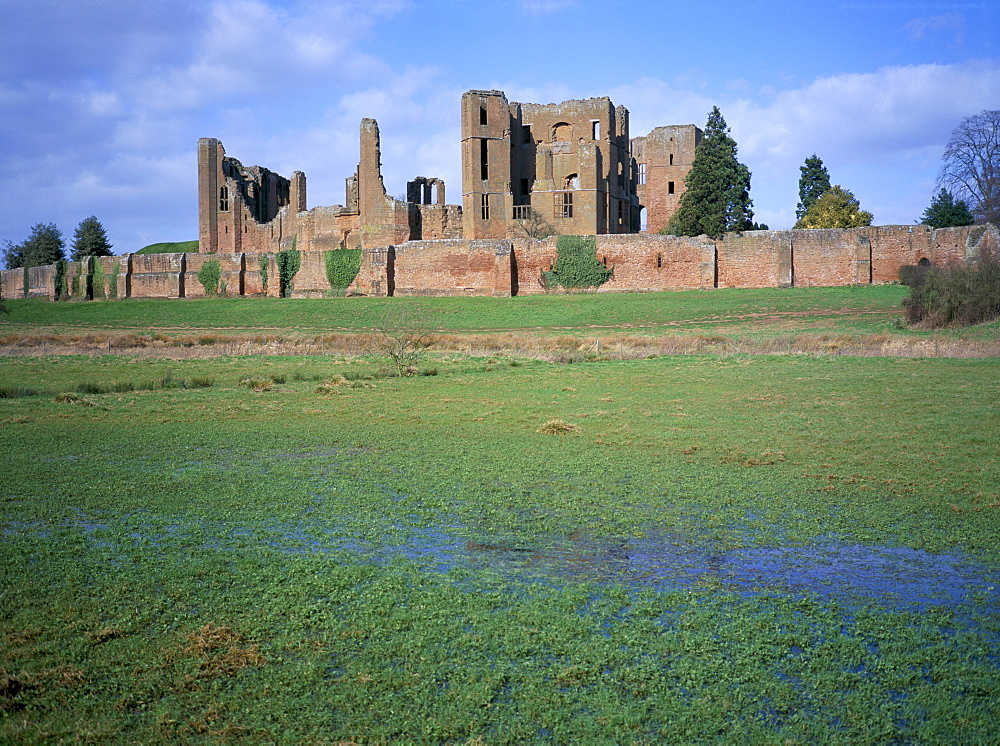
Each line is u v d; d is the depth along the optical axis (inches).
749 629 414.3
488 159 3339.1
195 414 1043.9
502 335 2096.5
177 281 3619.6
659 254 2950.3
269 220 4618.6
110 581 476.4
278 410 1071.0
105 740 324.8
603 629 415.5
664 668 378.0
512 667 378.9
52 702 350.0
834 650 393.1
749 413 973.2
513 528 574.6
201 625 419.2
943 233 2746.1
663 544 540.7
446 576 486.3
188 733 328.8
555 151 3358.8
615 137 3595.0
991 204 2970.0
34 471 741.9
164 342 2044.8
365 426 955.3
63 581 477.1
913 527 562.3
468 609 438.0
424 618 427.2
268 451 825.5
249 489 677.3
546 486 679.7
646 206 3998.5
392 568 498.6
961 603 442.9
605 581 478.6
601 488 671.8
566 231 3316.9
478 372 1417.3
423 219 3535.9
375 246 3442.4
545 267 3024.1
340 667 380.5
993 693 355.6
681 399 1085.1
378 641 402.9
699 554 522.0
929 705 347.3
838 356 1393.9
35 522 592.4
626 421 953.5
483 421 976.9
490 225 3348.9
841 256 2824.8
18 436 902.4
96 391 1254.3
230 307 3046.3
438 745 321.7
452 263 3073.3
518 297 2888.8
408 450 822.5
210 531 570.6
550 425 912.3
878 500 622.2
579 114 3508.9
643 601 448.5
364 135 3452.3
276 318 2785.4
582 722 335.3
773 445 810.2
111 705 348.2
